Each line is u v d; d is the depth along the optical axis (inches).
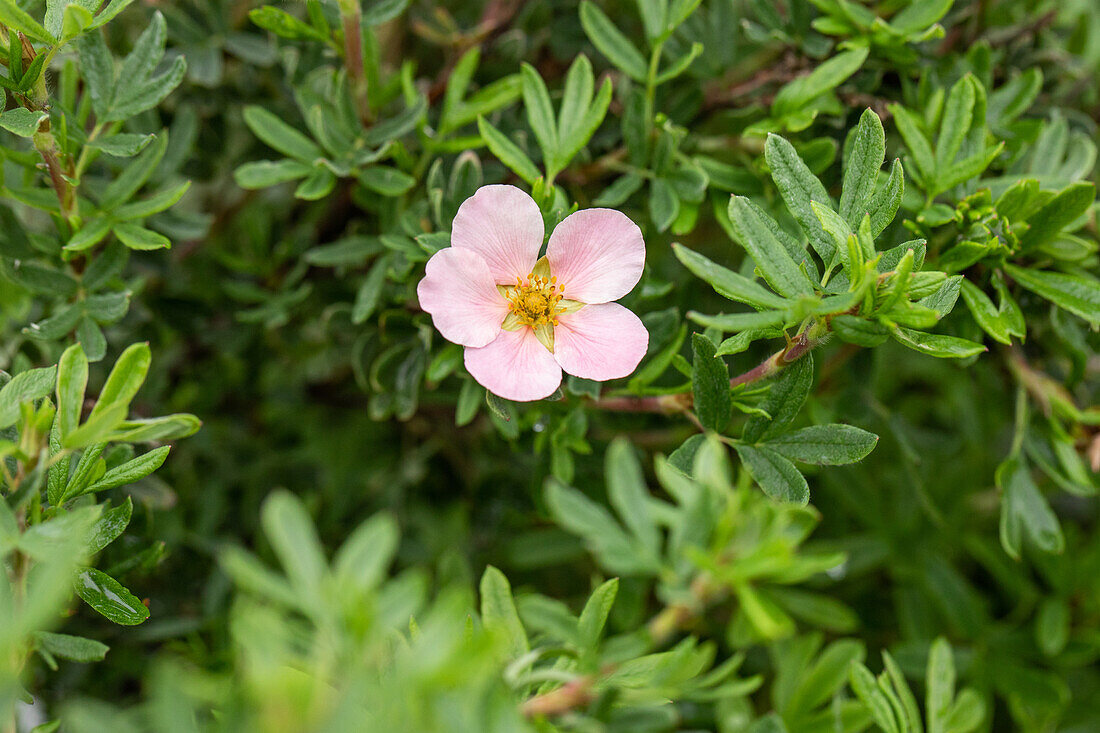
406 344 14.0
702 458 12.1
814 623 15.7
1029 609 15.7
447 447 16.2
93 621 14.2
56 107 13.0
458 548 15.9
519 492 15.5
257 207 15.8
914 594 15.7
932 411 17.2
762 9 14.3
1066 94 15.4
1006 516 13.9
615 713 12.7
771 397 12.7
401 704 11.1
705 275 12.2
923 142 13.4
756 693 15.7
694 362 12.7
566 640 12.1
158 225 14.4
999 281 13.4
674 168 13.9
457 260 12.9
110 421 11.8
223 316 15.6
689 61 13.8
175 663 14.4
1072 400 14.6
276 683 11.1
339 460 16.6
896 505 15.9
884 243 13.5
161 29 13.3
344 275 15.2
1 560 11.8
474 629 12.3
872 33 14.0
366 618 11.2
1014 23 15.5
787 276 12.4
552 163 13.3
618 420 14.7
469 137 14.4
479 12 16.2
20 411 12.1
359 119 14.1
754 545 11.9
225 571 14.8
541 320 13.0
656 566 12.0
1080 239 13.6
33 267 13.5
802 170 12.6
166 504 13.8
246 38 14.9
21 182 13.9
